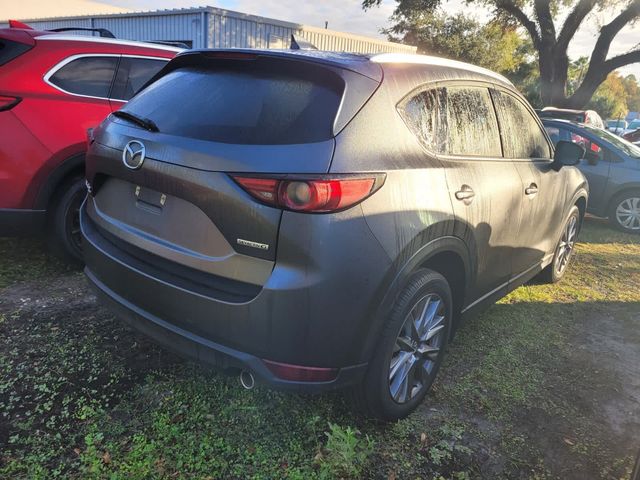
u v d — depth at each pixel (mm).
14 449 2197
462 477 2295
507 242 3289
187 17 14969
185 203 2170
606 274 5465
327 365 2104
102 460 2182
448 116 2750
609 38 19750
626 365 3428
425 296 2514
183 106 2387
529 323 3998
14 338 3055
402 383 2555
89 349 3004
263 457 2285
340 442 2266
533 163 3660
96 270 2613
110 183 2621
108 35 5777
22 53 3719
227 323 2057
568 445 2576
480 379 3111
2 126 3535
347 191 1995
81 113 3863
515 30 24578
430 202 2379
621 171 7637
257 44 15633
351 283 2041
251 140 2066
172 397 2635
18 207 3650
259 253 1984
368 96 2240
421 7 22172
